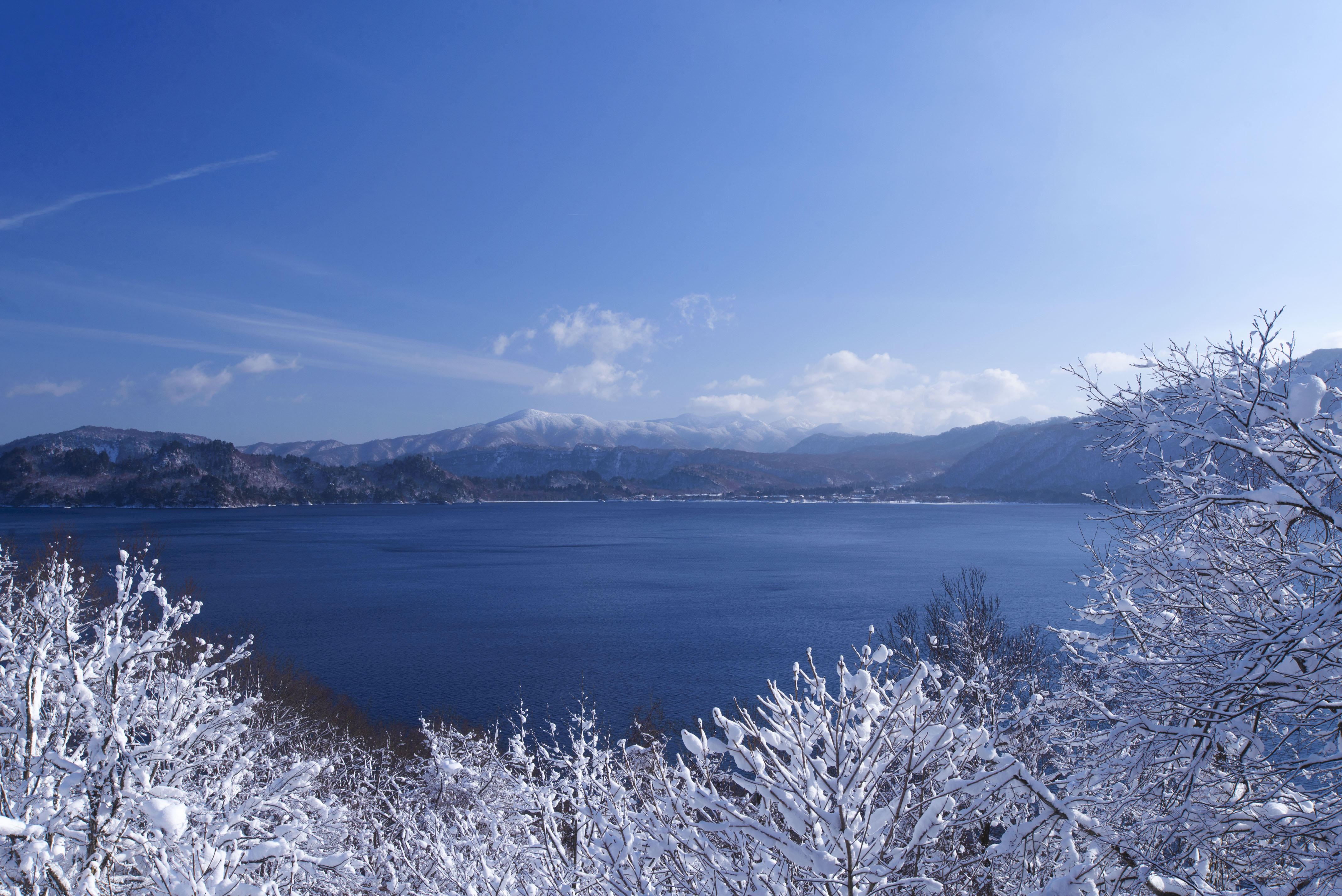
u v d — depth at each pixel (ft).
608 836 16.60
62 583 22.68
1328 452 18.26
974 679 26.13
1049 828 18.94
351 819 33.12
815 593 268.41
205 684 24.41
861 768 14.90
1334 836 16.72
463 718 114.52
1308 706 17.20
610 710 120.26
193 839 19.70
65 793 19.36
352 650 172.24
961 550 440.04
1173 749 18.90
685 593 277.03
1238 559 22.18
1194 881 17.95
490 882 21.38
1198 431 19.54
